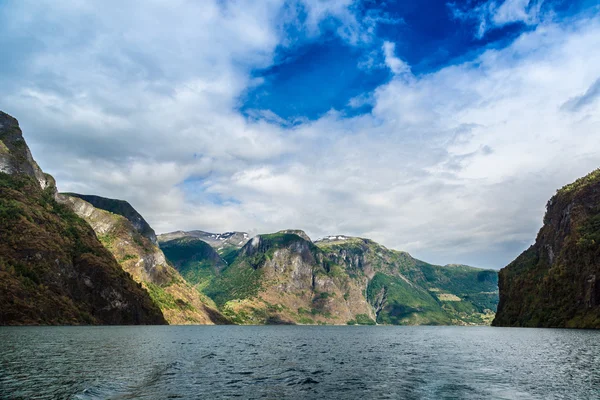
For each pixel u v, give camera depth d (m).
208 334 153.12
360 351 83.44
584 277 168.12
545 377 44.69
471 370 51.31
